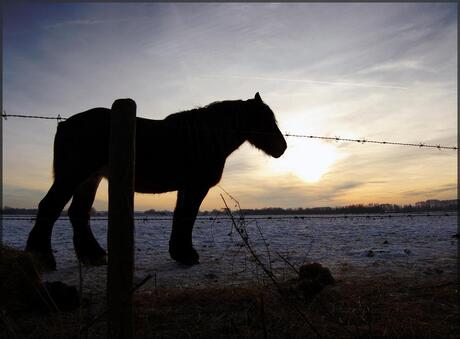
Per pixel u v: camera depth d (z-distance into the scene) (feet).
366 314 11.03
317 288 12.64
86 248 19.47
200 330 9.91
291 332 9.55
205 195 20.76
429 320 10.84
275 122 21.86
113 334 7.09
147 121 19.54
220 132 20.35
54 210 17.54
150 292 13.91
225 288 13.66
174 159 19.49
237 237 38.75
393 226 63.36
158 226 60.59
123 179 7.32
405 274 17.65
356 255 24.54
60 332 9.55
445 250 27.04
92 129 17.79
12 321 10.13
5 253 11.64
